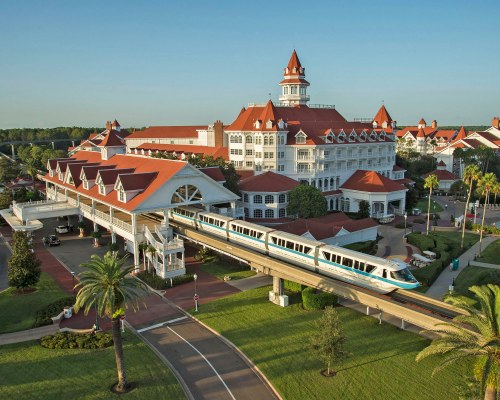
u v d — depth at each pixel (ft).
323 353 102.17
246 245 180.55
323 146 301.43
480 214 313.73
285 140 304.91
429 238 227.40
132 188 189.98
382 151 360.69
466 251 217.56
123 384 100.73
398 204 324.19
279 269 144.46
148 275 174.60
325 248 147.54
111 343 123.13
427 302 121.90
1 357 115.96
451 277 177.58
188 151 400.06
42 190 360.07
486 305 80.02
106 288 96.63
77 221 280.51
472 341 78.54
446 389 98.37
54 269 187.73
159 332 130.41
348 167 329.52
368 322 132.36
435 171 431.02
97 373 107.55
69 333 128.77
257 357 114.11
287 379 103.76
